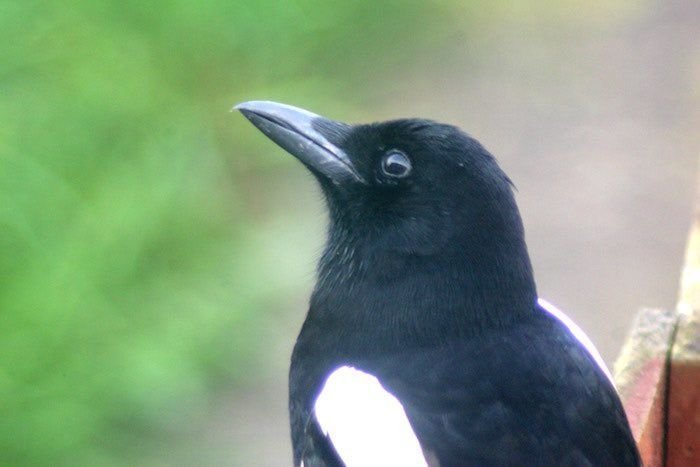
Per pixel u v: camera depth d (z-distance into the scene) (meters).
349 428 5.16
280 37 16.02
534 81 17.09
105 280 12.01
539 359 5.34
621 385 6.14
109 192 12.58
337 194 6.11
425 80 17.05
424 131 5.90
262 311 12.55
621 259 13.32
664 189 14.53
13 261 11.63
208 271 12.74
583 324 12.33
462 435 5.11
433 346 5.50
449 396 5.25
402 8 17.69
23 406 10.98
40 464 10.89
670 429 6.29
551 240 13.71
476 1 19.11
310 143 6.35
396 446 5.05
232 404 11.58
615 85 16.94
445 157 5.75
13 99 13.05
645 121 16.03
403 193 5.83
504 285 5.57
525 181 14.85
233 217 13.66
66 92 13.28
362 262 5.85
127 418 11.29
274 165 14.67
